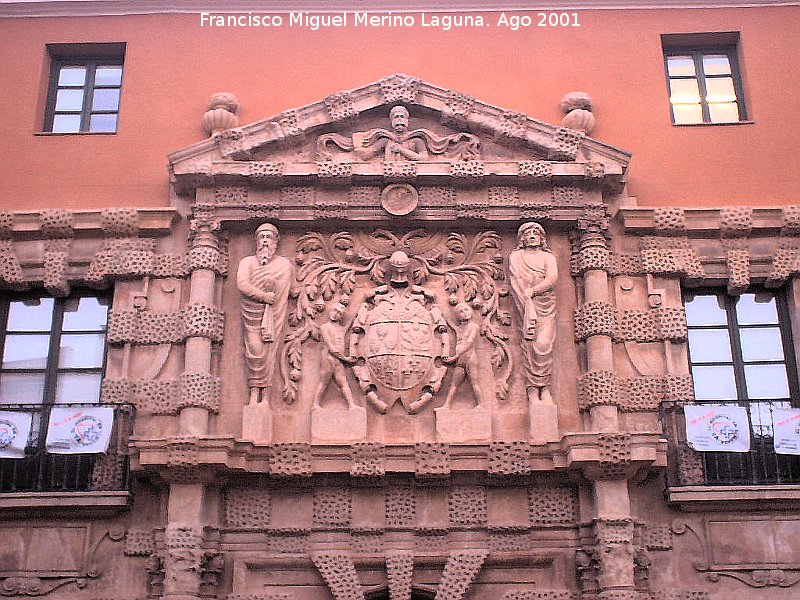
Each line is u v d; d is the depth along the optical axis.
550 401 14.84
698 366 15.58
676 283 15.73
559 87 17.25
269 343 15.12
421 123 16.34
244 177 15.72
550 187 15.88
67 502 14.30
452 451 14.45
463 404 15.03
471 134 16.16
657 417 14.95
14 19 17.70
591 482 14.46
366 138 16.03
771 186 16.44
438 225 15.90
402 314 15.25
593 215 15.71
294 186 15.84
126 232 15.84
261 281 15.28
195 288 15.34
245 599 14.20
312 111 16.09
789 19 17.62
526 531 14.48
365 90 16.20
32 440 14.90
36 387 15.52
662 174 16.53
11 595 14.23
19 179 16.52
